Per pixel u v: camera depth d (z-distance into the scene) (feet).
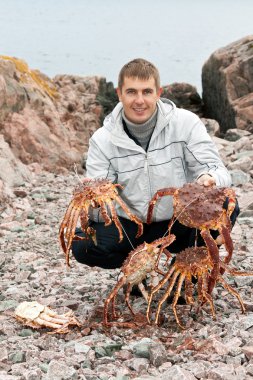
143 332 10.83
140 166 11.37
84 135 28.91
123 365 9.96
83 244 11.84
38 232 17.89
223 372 9.35
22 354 10.36
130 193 11.53
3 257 15.76
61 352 10.41
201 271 10.46
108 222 10.48
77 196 10.57
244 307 11.46
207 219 10.12
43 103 26.32
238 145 25.96
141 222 11.03
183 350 10.16
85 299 12.65
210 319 11.06
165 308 11.63
